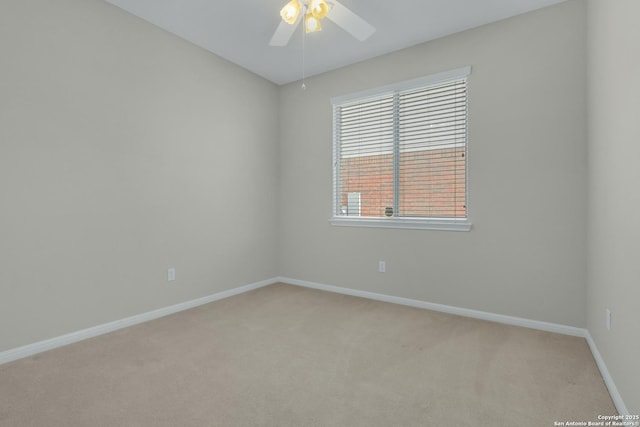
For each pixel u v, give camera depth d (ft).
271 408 5.14
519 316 8.75
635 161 4.53
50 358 6.83
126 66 8.63
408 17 8.80
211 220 10.94
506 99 8.87
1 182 6.63
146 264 9.15
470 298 9.46
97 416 4.91
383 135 11.14
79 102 7.75
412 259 10.46
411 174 10.60
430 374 6.21
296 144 13.19
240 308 10.25
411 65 10.37
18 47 6.81
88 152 7.92
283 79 13.09
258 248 12.79
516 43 8.72
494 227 9.07
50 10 7.25
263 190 12.97
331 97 12.17
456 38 9.59
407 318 9.32
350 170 11.93
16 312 6.82
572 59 8.06
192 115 10.30
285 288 12.70
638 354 4.32
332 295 11.74
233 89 11.65
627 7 4.89
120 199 8.55
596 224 6.88
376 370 6.36
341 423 4.79
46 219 7.25
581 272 7.99
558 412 5.05
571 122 8.07
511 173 8.81
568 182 8.13
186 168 10.15
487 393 5.57
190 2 8.21
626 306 4.86
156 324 8.85
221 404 5.24
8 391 5.58
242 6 8.37
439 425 4.75
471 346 7.46
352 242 11.73
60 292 7.47
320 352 7.16
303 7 7.80
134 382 5.89
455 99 9.82
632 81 4.66
